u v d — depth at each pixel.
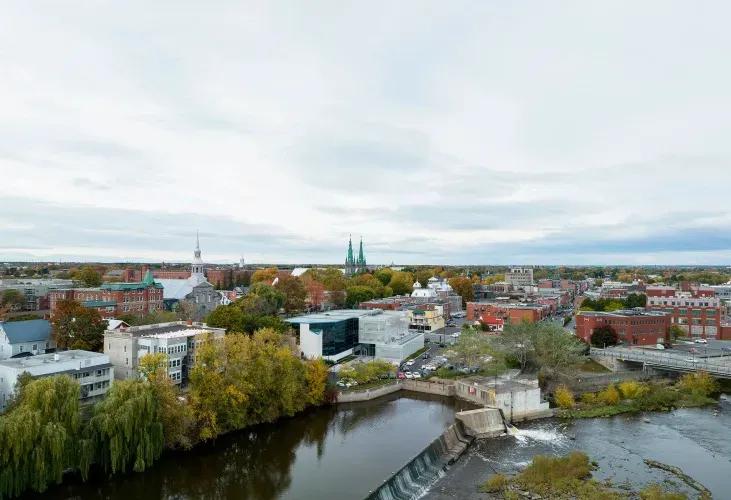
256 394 115.56
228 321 158.75
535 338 150.38
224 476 94.12
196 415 104.25
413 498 86.25
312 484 90.69
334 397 136.38
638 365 169.38
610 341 191.38
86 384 112.12
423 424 121.44
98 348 145.25
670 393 140.75
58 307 150.75
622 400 138.50
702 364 155.00
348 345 185.25
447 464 99.62
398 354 178.88
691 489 88.38
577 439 113.69
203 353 109.12
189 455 101.44
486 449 108.50
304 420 124.19
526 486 89.06
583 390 147.75
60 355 117.88
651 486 86.62
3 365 105.25
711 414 131.12
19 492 79.44
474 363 155.50
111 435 88.12
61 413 85.50
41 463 80.38
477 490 89.06
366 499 79.12
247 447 107.06
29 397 83.88
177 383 125.75
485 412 120.25
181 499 85.88
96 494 86.12
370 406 135.50
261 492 88.00
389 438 112.38
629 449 107.38
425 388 148.12
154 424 93.81
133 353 123.50
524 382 136.75
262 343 123.62
